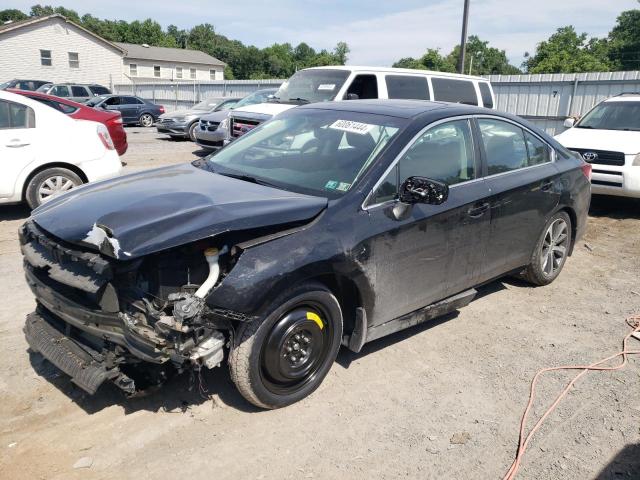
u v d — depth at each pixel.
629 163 8.22
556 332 4.54
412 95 10.44
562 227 5.40
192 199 3.22
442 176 4.02
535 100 18.64
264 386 3.19
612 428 3.28
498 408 3.46
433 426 3.26
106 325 2.93
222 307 2.86
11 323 4.30
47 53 43.72
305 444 3.05
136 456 2.91
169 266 2.92
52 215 3.26
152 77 62.38
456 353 4.13
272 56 96.25
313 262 3.12
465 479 2.84
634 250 6.93
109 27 97.94
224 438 3.08
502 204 4.43
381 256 3.53
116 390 3.48
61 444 2.98
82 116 9.92
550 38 67.75
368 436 3.14
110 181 3.82
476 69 83.25
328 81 10.35
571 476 2.88
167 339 2.80
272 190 3.55
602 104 10.03
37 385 3.49
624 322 4.77
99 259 2.80
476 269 4.39
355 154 3.81
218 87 31.39
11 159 6.89
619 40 63.91
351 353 4.06
